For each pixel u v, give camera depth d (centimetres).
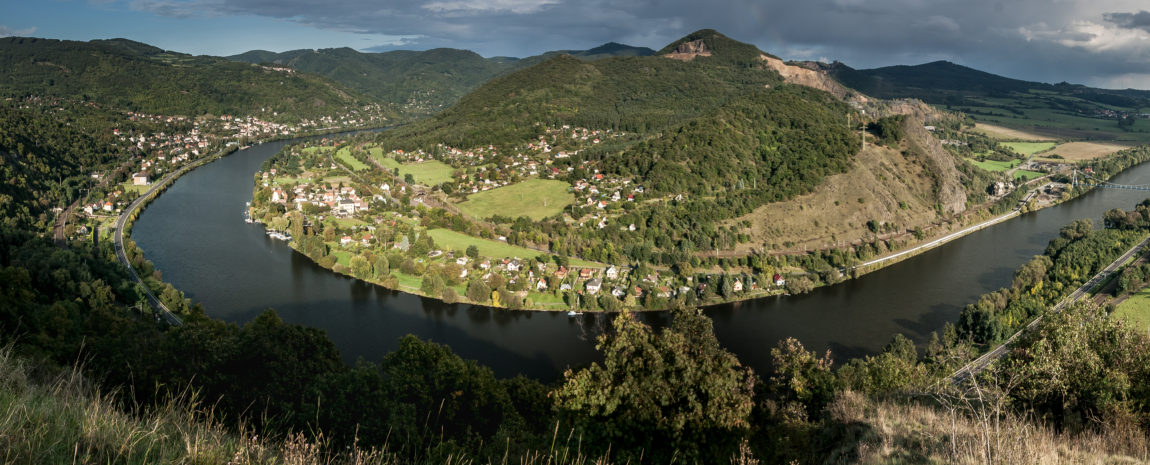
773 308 8931
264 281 9531
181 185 16800
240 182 17350
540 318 8319
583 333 7856
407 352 4453
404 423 3506
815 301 9231
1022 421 1459
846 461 1730
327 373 3834
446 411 4041
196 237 11825
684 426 1747
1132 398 1909
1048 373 2014
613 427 1759
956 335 7125
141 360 3531
